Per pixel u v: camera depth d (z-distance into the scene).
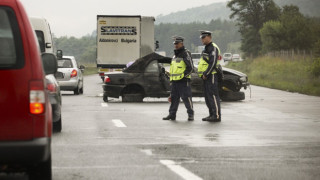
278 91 50.50
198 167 13.82
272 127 22.70
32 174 11.18
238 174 12.99
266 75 77.56
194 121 24.80
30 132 10.34
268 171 13.38
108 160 14.77
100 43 56.25
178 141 18.34
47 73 12.04
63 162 14.47
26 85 10.34
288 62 98.00
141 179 12.41
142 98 35.56
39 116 10.38
